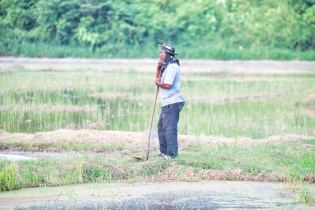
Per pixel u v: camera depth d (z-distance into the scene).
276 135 20.66
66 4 60.44
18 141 18.64
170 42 60.97
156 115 26.11
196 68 51.19
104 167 14.55
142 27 60.00
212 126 23.08
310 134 20.97
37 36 58.75
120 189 13.29
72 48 57.66
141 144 18.30
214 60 57.50
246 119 25.19
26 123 23.56
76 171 14.23
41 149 17.88
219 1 65.12
